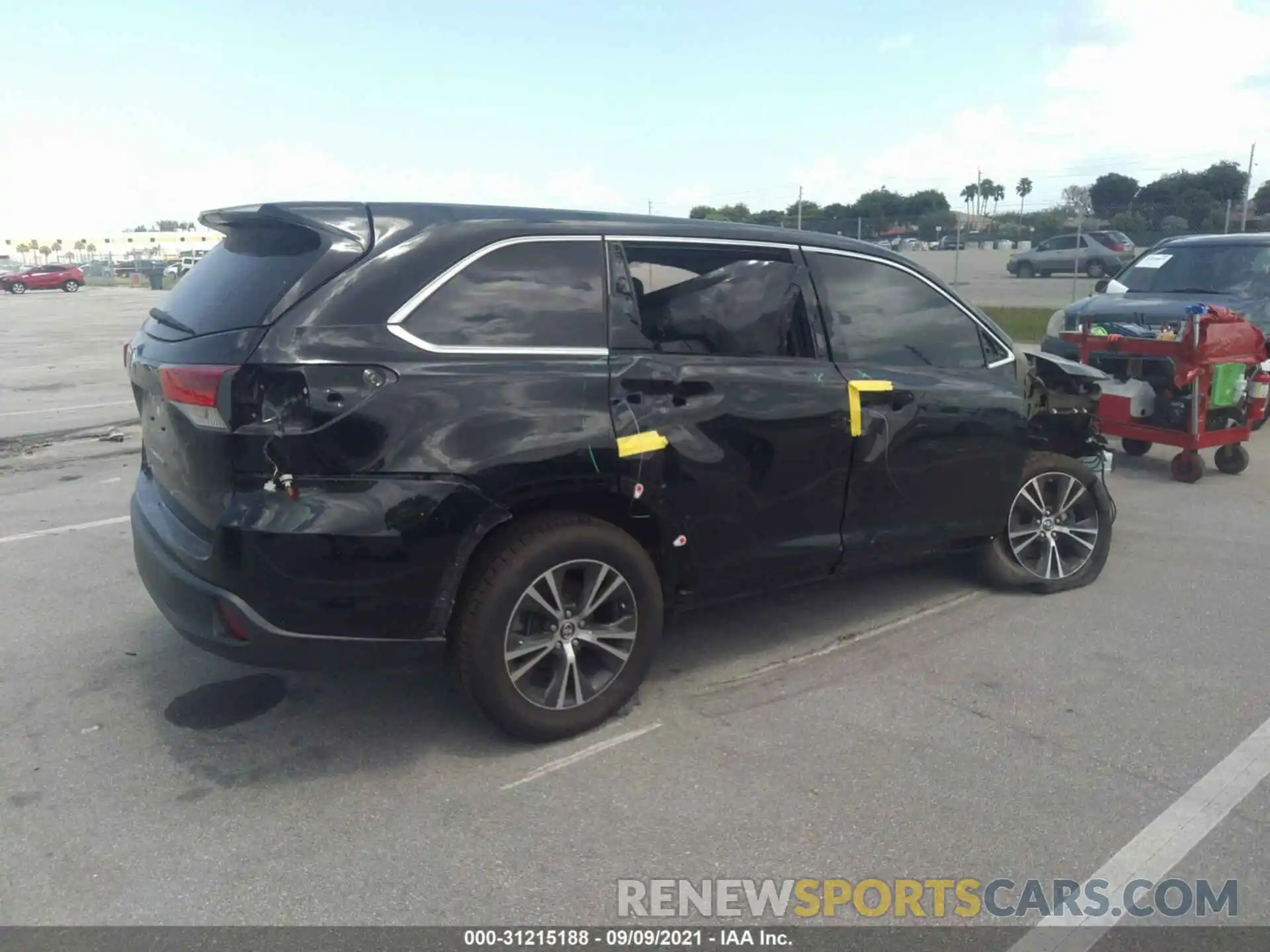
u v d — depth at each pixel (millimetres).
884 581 5516
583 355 3660
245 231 3729
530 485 3459
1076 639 4734
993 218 32344
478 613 3455
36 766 3559
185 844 3109
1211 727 3877
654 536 3906
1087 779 3504
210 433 3203
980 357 4938
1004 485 4973
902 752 3678
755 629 4832
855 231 24844
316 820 3242
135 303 37188
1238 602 5211
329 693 4129
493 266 3572
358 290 3324
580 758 3633
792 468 4129
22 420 10703
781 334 4207
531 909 2830
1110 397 7895
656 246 3938
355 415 3205
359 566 3230
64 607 5066
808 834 3180
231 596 3227
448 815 3271
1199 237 10547
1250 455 8891
